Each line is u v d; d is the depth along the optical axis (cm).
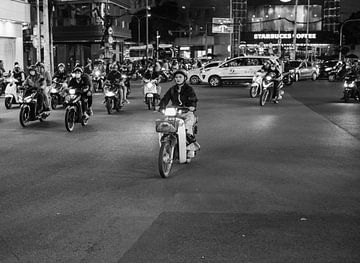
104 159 1021
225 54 10156
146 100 2027
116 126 1523
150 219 632
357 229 592
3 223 622
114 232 584
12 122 1641
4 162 996
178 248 531
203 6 10294
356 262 493
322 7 10338
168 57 6962
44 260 504
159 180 842
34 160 1015
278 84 2238
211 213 656
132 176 872
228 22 8712
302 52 9012
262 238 560
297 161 998
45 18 2355
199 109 2008
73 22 6569
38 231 591
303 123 1577
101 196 744
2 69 2811
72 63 6028
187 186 802
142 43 8462
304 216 643
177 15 9225
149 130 1434
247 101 2377
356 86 2297
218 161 998
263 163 978
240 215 647
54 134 1370
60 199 729
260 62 3488
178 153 923
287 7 10481
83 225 611
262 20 10562
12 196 746
